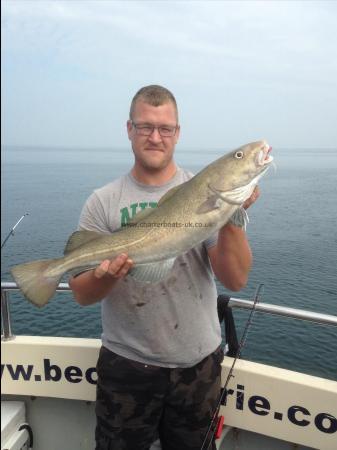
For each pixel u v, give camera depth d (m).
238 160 2.34
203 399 2.44
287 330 7.68
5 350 3.06
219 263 2.36
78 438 3.20
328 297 11.14
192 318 2.40
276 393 2.71
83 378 3.04
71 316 9.09
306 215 24.58
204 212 2.31
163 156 2.46
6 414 3.03
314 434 2.65
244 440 2.95
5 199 31.98
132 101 2.53
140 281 2.37
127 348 2.43
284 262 14.80
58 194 35.38
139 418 2.44
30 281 2.44
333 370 6.48
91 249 2.43
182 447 2.50
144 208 2.50
